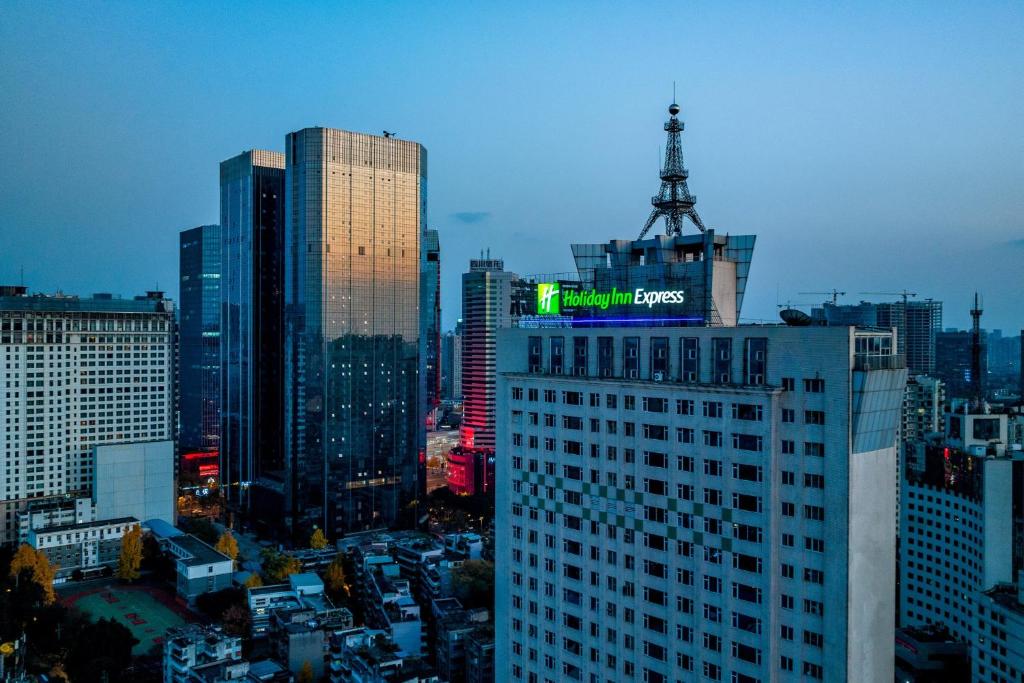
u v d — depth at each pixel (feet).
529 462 468.34
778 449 363.76
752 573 371.15
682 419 394.73
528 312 484.74
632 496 415.64
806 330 354.95
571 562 445.78
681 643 397.60
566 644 449.48
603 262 474.49
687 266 425.69
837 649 348.18
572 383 441.27
